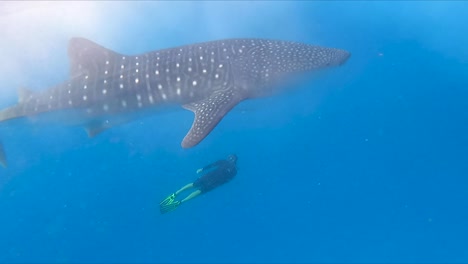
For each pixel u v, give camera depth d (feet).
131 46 43.06
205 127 24.32
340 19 42.16
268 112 32.78
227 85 26.78
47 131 33.27
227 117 33.09
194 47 27.45
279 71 27.30
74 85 27.48
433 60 35.01
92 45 26.84
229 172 29.27
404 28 39.24
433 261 26.16
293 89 29.19
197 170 31.01
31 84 39.19
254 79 27.12
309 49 28.43
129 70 26.94
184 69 26.68
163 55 27.20
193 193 28.73
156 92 27.02
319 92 31.45
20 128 28.99
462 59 34.88
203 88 26.86
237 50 27.32
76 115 27.86
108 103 27.32
